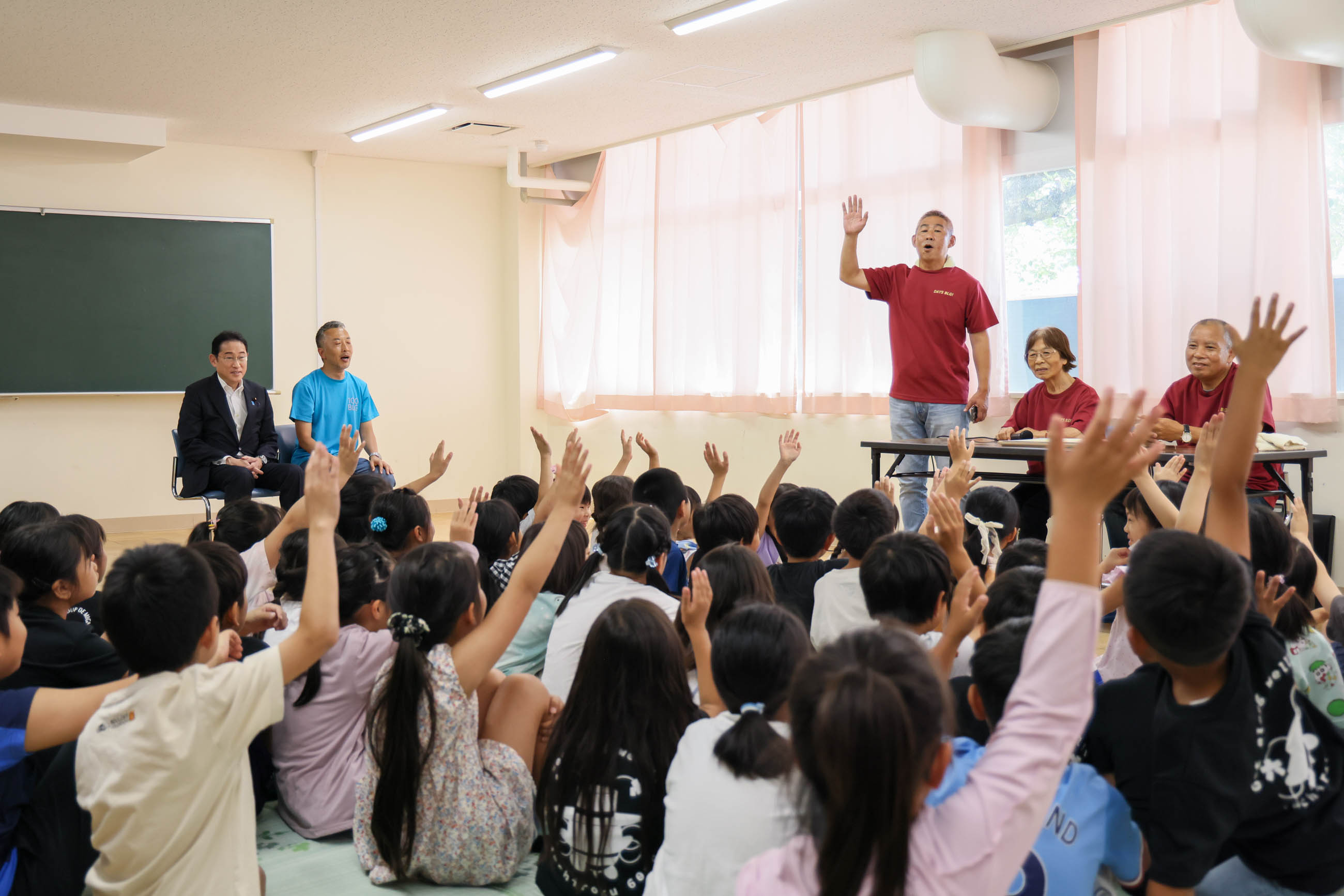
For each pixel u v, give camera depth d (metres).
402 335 7.69
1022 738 0.90
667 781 1.37
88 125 6.02
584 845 1.55
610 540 2.18
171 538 6.51
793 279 5.99
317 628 1.40
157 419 6.88
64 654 1.86
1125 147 4.56
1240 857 1.41
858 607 2.08
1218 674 1.25
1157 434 3.59
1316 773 1.30
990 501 2.72
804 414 6.11
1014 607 1.60
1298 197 4.01
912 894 0.86
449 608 1.72
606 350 7.35
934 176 5.30
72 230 6.48
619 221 7.20
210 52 4.93
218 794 1.35
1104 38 4.54
